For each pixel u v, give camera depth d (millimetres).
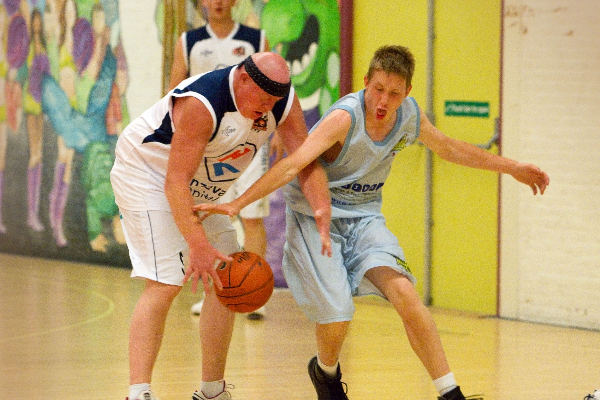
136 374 7418
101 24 17672
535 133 12773
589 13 12188
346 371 10039
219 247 8148
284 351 10930
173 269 7590
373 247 7863
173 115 7461
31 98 19203
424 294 14023
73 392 9016
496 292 13305
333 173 7871
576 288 12508
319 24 14680
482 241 13422
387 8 14109
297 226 8039
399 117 7746
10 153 19828
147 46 16922
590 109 12250
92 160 18000
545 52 12609
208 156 7441
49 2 18641
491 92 13180
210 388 8273
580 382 9727
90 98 17953
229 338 8227
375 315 13281
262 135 7500
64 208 18641
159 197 7660
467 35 13367
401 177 14180
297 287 7969
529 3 12711
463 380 9742
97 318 12766
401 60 7352
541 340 11766
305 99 14977
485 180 13328
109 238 17828
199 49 11953
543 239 12781
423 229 13977
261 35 12102
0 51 19859
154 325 7547
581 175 12383
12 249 19859
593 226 12305
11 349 10875
